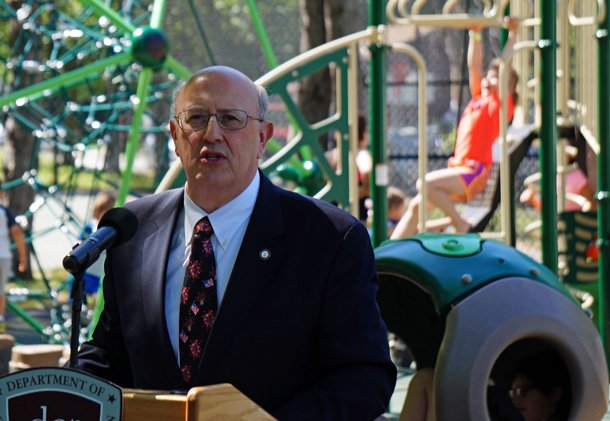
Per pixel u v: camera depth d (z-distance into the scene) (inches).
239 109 169.9
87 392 140.5
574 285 397.1
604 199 348.2
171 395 147.5
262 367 169.0
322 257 171.8
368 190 462.9
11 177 761.6
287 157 378.9
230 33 869.8
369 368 169.6
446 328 231.3
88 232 518.6
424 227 352.8
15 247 583.2
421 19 345.1
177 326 173.0
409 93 740.7
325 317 170.9
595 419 237.1
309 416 162.9
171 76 603.8
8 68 605.9
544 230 321.7
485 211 416.8
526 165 546.9
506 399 240.2
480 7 633.6
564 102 429.4
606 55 345.1
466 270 238.4
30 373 139.4
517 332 229.3
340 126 383.2
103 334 183.6
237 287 169.5
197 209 176.1
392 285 262.4
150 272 176.6
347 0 667.4
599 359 237.3
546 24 322.0
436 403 227.9
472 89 424.2
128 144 431.5
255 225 172.9
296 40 887.1
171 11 850.1
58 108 726.5
